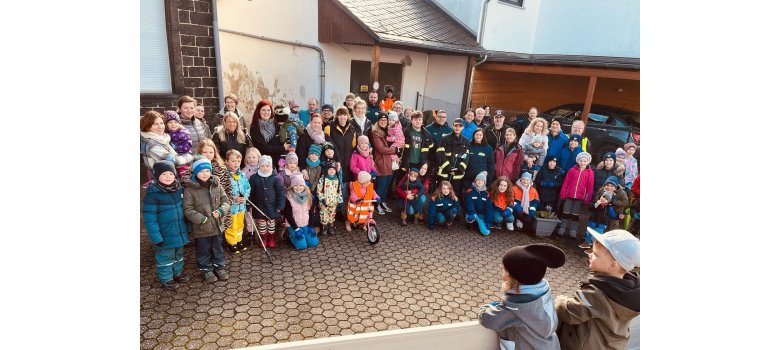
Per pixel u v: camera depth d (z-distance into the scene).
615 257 1.76
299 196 4.64
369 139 5.80
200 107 5.21
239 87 8.84
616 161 5.70
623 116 10.01
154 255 4.25
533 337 1.81
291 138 5.38
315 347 1.62
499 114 6.48
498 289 4.27
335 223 5.56
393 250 4.96
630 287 1.74
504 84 13.02
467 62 11.39
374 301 3.84
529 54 11.87
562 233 5.80
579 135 5.85
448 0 11.88
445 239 5.45
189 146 4.66
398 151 6.12
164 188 3.46
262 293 3.80
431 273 4.48
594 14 11.36
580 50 11.78
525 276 1.80
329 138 5.40
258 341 3.16
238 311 3.51
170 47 6.19
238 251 4.53
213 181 3.79
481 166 5.91
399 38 8.86
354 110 5.71
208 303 3.58
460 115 11.76
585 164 5.52
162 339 3.11
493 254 5.12
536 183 6.09
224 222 3.88
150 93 6.16
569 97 13.00
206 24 6.48
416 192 5.67
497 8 11.41
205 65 6.62
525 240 5.65
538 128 6.12
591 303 1.80
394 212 6.22
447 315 3.73
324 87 10.16
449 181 5.89
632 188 5.53
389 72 11.22
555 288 4.42
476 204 5.80
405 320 3.59
